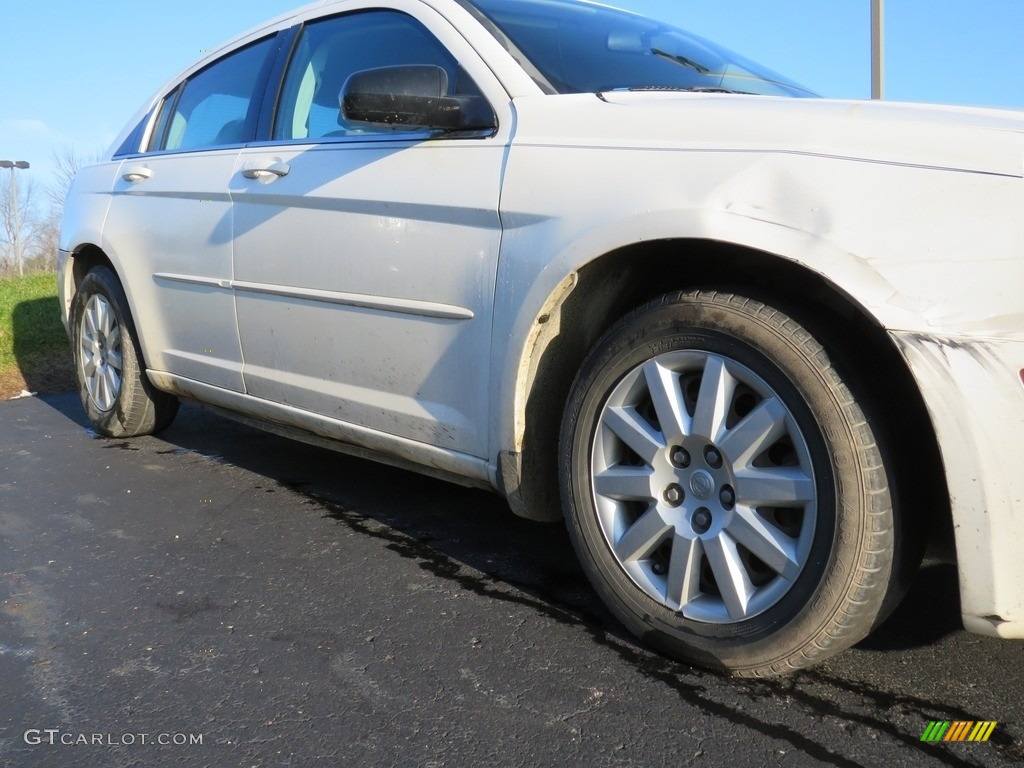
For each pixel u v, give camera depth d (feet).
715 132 6.75
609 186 7.04
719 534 6.64
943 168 5.81
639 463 7.33
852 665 7.06
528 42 8.88
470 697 6.59
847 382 6.03
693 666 7.00
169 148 13.41
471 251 8.11
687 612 6.88
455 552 9.66
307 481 12.53
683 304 6.76
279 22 11.84
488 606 8.21
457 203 8.16
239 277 10.91
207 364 11.94
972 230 5.67
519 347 7.64
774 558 6.36
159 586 8.76
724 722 6.23
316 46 10.86
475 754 5.87
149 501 11.62
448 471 8.91
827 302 6.36
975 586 5.75
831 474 6.05
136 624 7.89
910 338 5.72
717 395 6.59
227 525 10.61
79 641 7.57
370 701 6.54
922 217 5.79
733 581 6.58
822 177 6.11
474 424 8.27
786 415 6.27
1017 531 5.67
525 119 7.98
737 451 6.49
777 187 6.23
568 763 5.76
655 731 6.11
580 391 7.43
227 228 11.12
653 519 6.99
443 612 8.09
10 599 8.48
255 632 7.70
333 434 10.11
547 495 8.24
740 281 6.90
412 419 8.90
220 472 13.03
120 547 9.89
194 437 15.34
